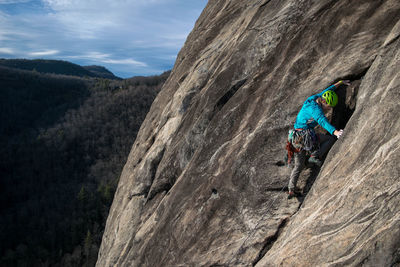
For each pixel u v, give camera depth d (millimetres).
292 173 3389
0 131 128500
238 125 4684
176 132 7016
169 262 5098
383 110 2379
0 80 176875
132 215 7855
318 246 2436
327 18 3836
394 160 2029
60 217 78312
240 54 5309
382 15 3297
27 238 70312
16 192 89812
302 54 3986
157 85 180875
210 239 4398
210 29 8031
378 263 1843
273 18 4832
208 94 5793
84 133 126312
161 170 7078
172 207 5539
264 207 3854
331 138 3277
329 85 3521
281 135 3920
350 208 2270
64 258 63906
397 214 1816
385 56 2844
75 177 102625
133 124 137625
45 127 137375
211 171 4867
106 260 8148
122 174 10906
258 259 3715
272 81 4312
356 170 2410
